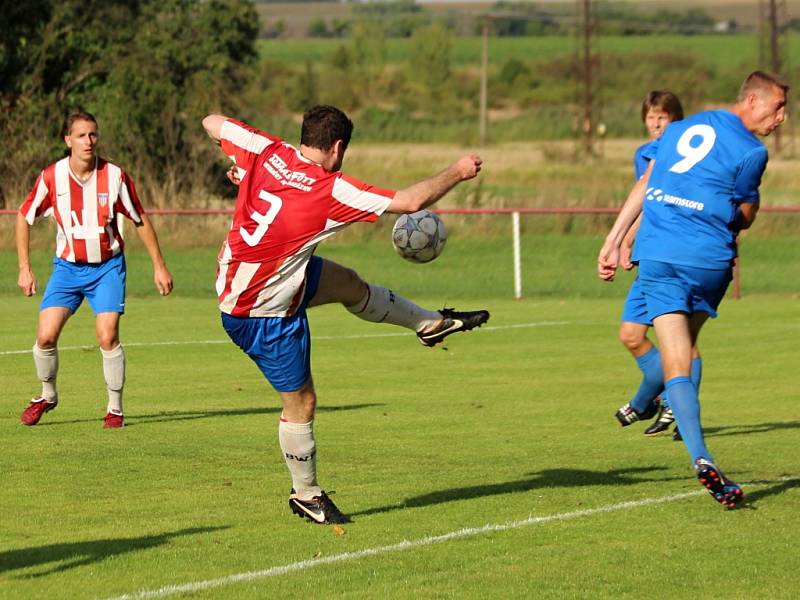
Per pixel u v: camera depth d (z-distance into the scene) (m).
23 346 31.03
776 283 47.41
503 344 32.25
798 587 11.55
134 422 20.98
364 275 48.62
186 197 56.12
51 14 65.31
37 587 11.48
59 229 19.95
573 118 168.38
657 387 18.66
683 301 14.41
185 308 40.34
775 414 22.16
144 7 82.06
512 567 12.15
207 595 11.27
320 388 25.30
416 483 16.12
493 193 60.41
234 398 23.89
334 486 15.97
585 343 32.47
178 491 15.58
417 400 23.77
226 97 75.44
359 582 11.67
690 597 11.27
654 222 14.59
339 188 12.80
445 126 163.75
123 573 11.94
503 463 17.59
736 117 14.46
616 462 17.67
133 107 58.12
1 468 16.97
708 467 13.62
